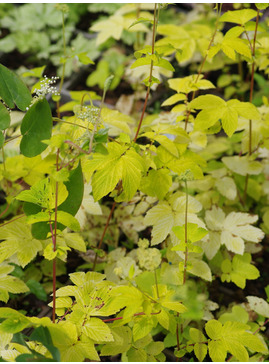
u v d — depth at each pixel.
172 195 1.26
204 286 1.35
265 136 1.33
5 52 1.96
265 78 1.75
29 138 1.11
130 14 1.58
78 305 1.15
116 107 1.59
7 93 1.11
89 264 1.34
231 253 1.37
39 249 1.21
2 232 1.21
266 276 1.43
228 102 1.23
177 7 2.04
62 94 1.71
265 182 1.43
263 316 1.27
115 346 1.17
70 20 2.03
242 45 1.23
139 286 1.20
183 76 1.82
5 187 1.37
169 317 1.17
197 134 1.35
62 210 1.14
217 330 1.16
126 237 1.44
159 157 1.24
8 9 2.05
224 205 1.42
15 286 1.18
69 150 1.26
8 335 1.12
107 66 1.78
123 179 1.15
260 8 1.22
